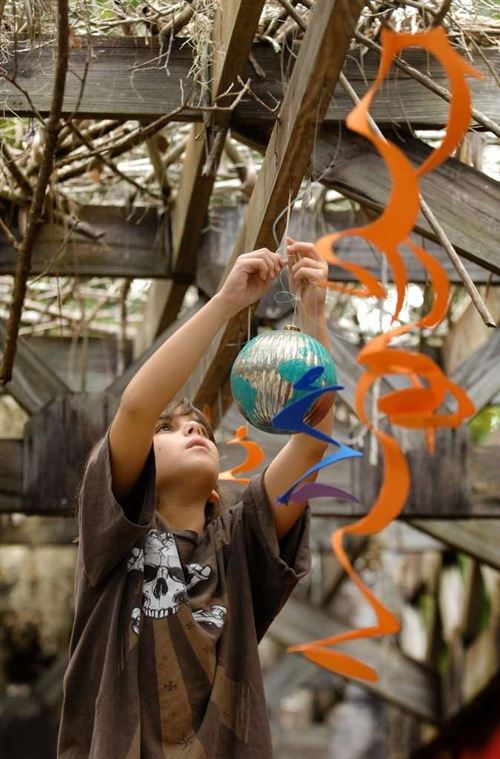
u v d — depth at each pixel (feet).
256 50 10.52
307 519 8.14
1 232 14.43
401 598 25.13
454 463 14.93
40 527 21.31
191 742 7.30
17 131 12.84
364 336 16.60
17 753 28.73
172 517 8.10
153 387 7.27
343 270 15.06
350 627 21.53
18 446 15.01
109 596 7.61
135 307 18.21
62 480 14.94
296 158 8.78
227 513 8.27
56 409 15.11
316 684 28.63
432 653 22.15
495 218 10.18
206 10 10.33
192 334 7.34
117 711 7.26
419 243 14.61
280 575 7.95
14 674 27.73
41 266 14.67
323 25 7.56
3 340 15.53
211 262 14.73
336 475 15.05
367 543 22.30
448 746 22.95
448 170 10.25
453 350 17.49
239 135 10.58
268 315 15.07
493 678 18.98
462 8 10.59
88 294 16.99
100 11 11.19
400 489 5.61
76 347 18.06
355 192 10.23
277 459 8.18
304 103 8.20
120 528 7.33
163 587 7.64
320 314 7.70
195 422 8.38
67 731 7.54
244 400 7.30
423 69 10.52
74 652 7.65
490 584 19.45
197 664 7.50
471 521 15.87
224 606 7.77
